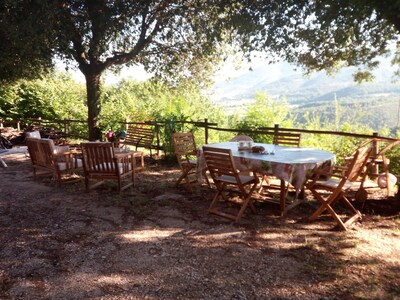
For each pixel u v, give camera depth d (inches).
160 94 454.0
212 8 282.2
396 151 217.9
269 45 252.8
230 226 145.6
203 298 93.1
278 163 142.2
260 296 93.7
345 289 96.3
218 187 163.6
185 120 325.4
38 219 156.8
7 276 105.7
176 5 307.4
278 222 149.3
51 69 422.3
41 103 551.2
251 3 241.3
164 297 93.7
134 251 122.4
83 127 483.5
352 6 181.8
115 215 161.3
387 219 149.8
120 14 297.4
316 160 146.7
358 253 118.0
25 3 284.2
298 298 92.4
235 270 108.1
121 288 98.4
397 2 144.0
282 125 332.2
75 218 157.6
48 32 283.0
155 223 150.3
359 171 148.6
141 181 230.4
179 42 363.9
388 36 236.4
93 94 367.2
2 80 465.1
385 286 97.4
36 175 244.2
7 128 477.7
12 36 291.4
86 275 105.8
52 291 97.2
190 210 167.2
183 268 109.7
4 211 168.6
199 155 184.7
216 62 396.2
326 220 150.4
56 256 119.2
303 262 112.5
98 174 201.5
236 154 163.0
